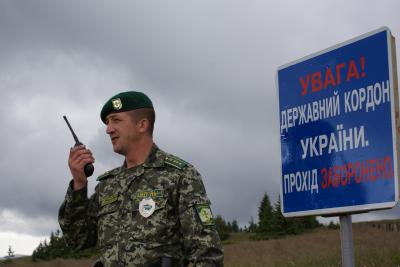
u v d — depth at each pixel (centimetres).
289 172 493
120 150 377
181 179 354
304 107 484
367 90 435
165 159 364
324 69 470
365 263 1269
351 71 447
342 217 451
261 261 1886
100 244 362
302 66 488
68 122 378
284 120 502
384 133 420
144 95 385
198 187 354
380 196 419
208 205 350
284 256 1961
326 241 2720
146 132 378
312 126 475
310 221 5700
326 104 465
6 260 4025
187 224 344
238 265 1892
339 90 456
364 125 434
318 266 1508
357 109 441
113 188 370
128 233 349
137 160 375
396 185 409
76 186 369
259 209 6066
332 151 457
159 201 350
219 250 340
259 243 2834
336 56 460
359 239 2297
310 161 474
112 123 378
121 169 381
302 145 483
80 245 383
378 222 4338
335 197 452
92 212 379
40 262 3158
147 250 342
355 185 437
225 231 6400
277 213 5769
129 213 354
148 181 358
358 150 438
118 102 376
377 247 1634
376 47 431
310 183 473
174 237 350
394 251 1398
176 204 352
